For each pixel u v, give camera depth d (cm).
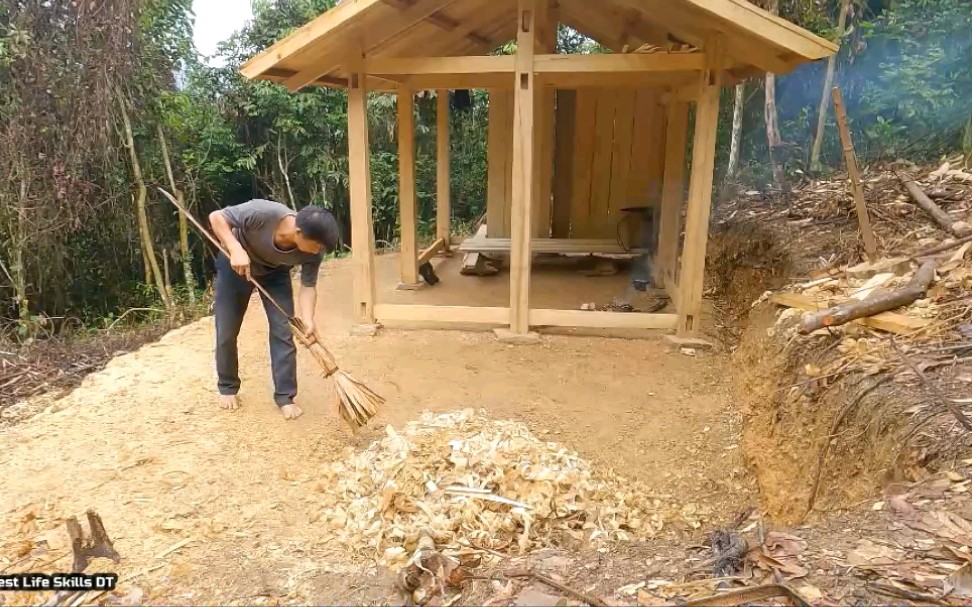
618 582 207
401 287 695
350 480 317
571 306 637
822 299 426
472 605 205
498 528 274
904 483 245
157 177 980
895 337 346
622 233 751
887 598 181
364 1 437
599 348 525
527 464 305
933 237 498
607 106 757
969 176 603
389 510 285
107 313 930
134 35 862
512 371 478
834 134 878
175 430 381
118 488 318
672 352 519
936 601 178
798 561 203
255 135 1326
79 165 838
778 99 974
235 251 347
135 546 268
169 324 671
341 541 273
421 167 1456
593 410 421
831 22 854
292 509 302
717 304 666
